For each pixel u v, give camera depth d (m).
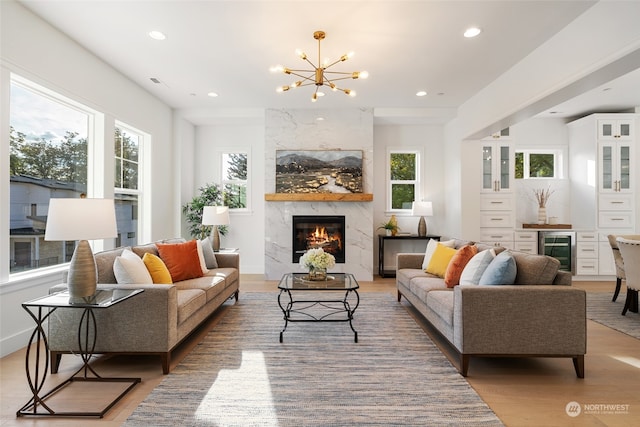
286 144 5.43
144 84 4.38
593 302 4.11
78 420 1.72
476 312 2.19
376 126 6.12
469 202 5.39
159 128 5.01
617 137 5.39
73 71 3.22
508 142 5.48
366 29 3.01
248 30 3.04
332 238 5.47
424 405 1.86
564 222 5.93
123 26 2.97
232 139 6.06
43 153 3.08
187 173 5.75
